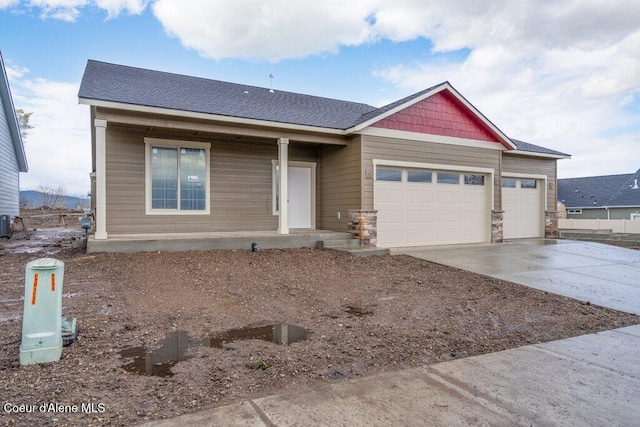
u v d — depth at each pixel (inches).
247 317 194.2
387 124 438.9
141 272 271.4
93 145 472.7
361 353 150.1
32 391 109.0
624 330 191.2
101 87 365.1
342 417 101.7
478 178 512.4
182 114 352.8
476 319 201.5
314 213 494.6
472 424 100.3
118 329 166.6
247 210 456.1
